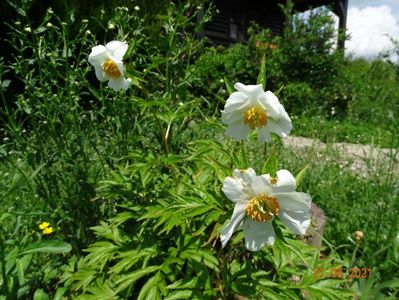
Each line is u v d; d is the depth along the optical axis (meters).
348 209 3.55
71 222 2.64
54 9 6.01
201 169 2.27
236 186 1.63
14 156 3.79
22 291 1.88
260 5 17.77
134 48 2.55
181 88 2.71
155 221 2.13
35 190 2.60
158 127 2.61
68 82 2.68
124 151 2.74
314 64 11.16
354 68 14.08
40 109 2.67
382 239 2.79
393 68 10.91
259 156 4.35
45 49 2.72
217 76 9.73
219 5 16.42
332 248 2.71
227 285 1.87
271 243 1.68
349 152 6.56
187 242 1.95
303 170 1.77
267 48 11.11
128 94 3.18
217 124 2.31
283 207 1.66
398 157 5.57
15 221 2.73
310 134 7.69
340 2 17.03
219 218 1.81
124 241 2.17
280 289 1.88
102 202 2.86
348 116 10.18
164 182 2.31
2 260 1.83
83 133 2.67
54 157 2.66
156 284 1.82
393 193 3.38
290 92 10.40
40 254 2.45
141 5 6.46
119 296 1.93
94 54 2.32
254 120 1.82
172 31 2.64
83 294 1.97
